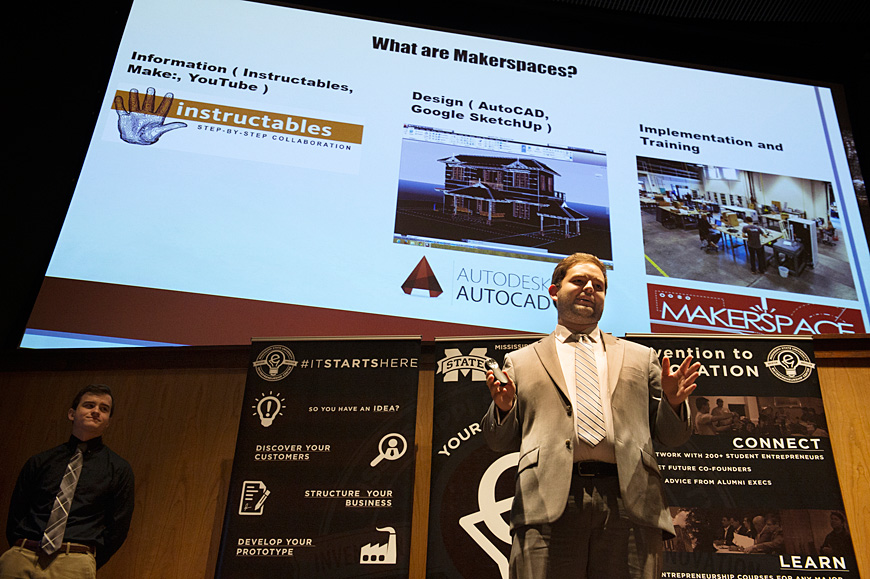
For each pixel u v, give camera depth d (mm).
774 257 4000
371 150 3996
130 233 3547
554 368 1969
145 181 3695
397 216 3809
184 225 3605
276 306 3490
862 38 4926
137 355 2980
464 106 4246
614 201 4051
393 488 2447
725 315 3785
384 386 2604
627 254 3893
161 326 3369
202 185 3730
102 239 3516
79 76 3953
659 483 1842
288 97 4082
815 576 2342
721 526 2428
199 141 3852
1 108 3812
